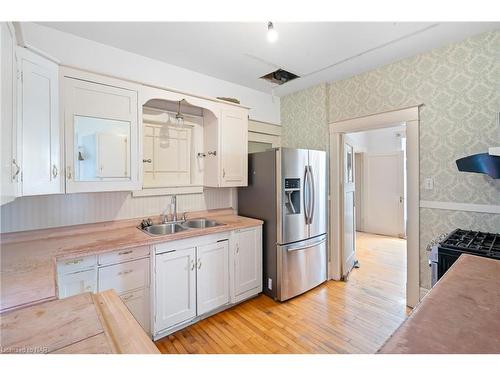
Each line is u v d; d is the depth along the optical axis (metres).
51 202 2.02
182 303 2.13
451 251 1.70
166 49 2.34
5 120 1.12
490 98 2.10
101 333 0.82
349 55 2.49
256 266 2.72
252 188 3.01
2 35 1.07
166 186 2.67
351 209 3.52
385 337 2.04
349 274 3.37
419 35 2.14
